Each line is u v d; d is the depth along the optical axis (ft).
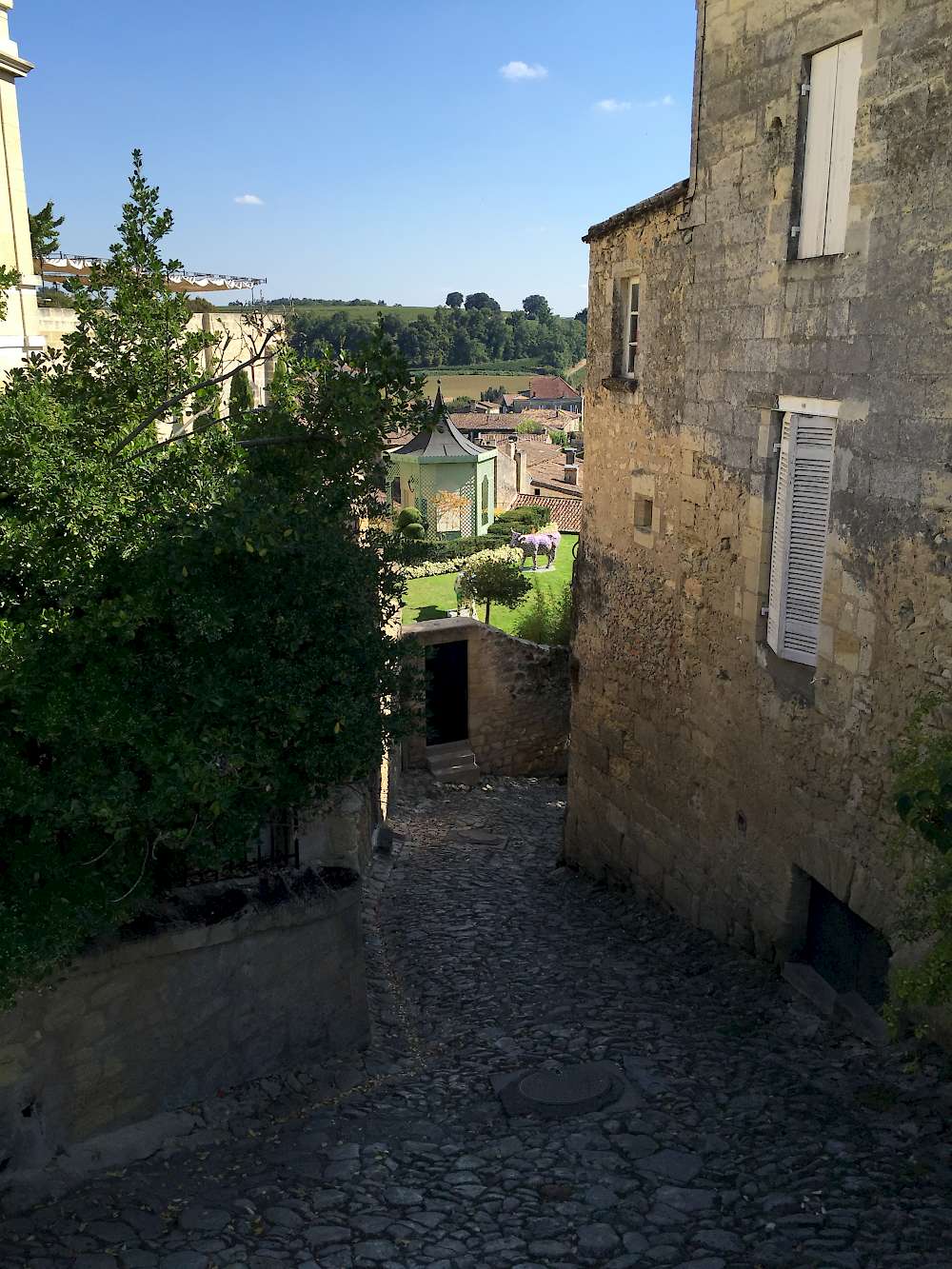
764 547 30.66
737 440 31.83
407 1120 24.34
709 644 34.50
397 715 24.79
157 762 19.69
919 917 22.88
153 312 24.59
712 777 34.91
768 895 31.53
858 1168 19.77
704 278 33.30
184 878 25.17
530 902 44.88
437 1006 32.91
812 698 28.68
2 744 18.94
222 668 21.08
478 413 399.03
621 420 40.57
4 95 28.68
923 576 23.84
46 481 19.69
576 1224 18.86
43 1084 22.09
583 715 46.09
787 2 27.76
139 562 20.13
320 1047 27.73
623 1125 22.99
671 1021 29.66
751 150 30.01
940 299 22.81
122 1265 18.17
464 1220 19.36
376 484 26.45
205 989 24.94
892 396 24.53
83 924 20.36
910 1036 24.94
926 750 22.00
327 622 22.77
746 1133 22.06
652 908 40.19
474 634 69.92
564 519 187.01
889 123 23.98
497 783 70.85
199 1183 21.59
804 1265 16.49
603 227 40.42
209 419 24.71
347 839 28.09
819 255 27.48
